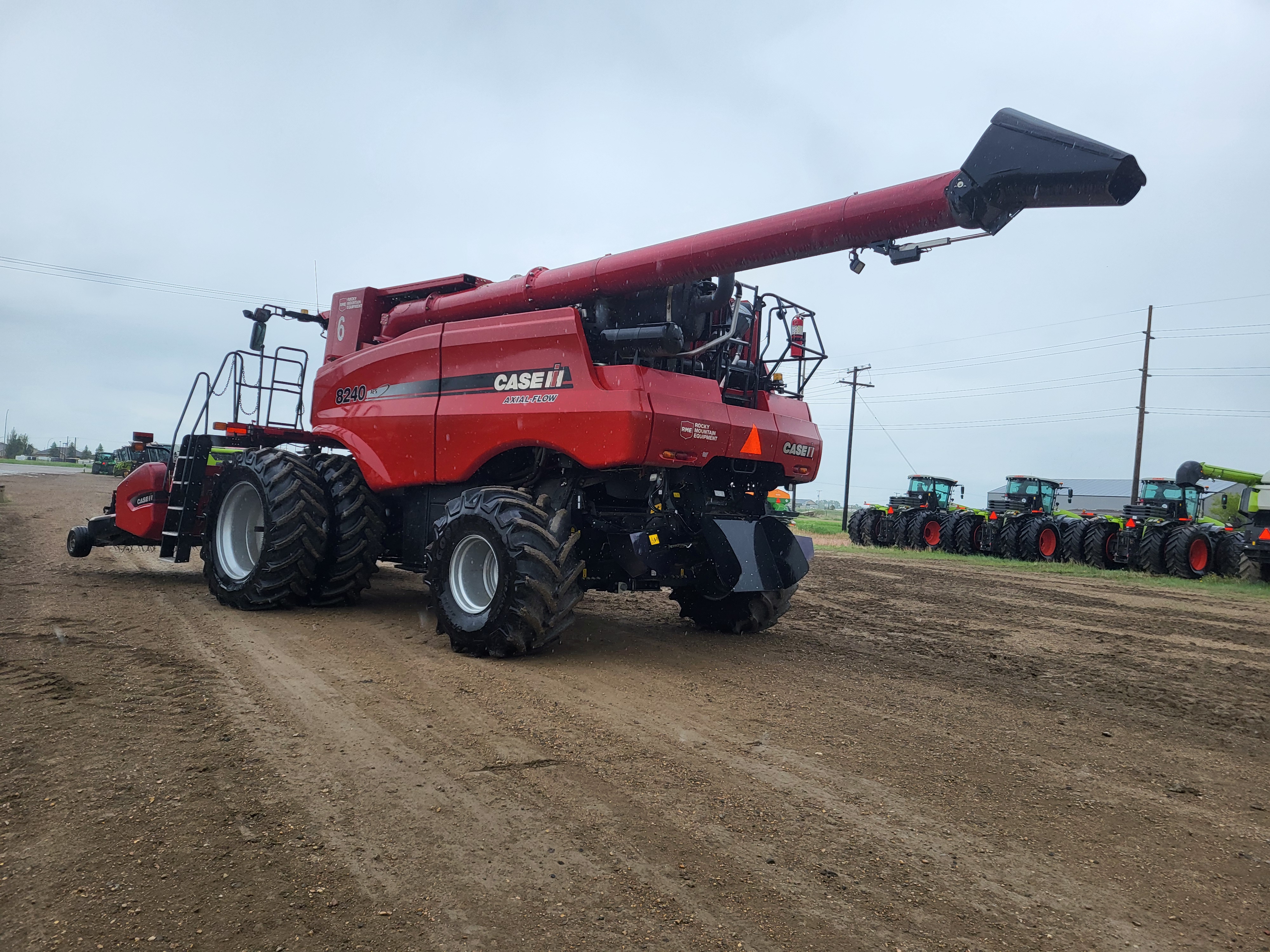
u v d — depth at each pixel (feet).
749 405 19.36
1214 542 50.14
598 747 11.18
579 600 16.55
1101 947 6.77
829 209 13.99
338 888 7.16
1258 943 6.92
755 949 6.51
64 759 9.84
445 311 21.01
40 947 6.11
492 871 7.61
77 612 19.31
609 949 6.41
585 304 18.28
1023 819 9.42
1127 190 11.66
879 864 8.10
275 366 25.21
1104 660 20.30
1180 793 10.55
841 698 14.51
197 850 7.73
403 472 20.04
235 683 13.58
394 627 19.36
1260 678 18.79
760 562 17.83
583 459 16.37
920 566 49.80
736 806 9.36
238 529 22.17
